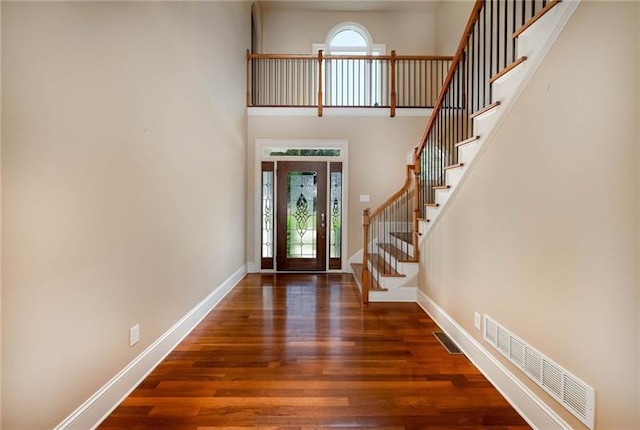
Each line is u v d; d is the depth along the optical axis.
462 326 2.67
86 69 1.64
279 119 5.57
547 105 1.65
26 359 1.34
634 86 1.20
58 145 1.47
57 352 1.49
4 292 1.25
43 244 1.41
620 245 1.26
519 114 1.89
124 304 1.99
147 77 2.21
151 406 1.90
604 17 1.32
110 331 1.86
